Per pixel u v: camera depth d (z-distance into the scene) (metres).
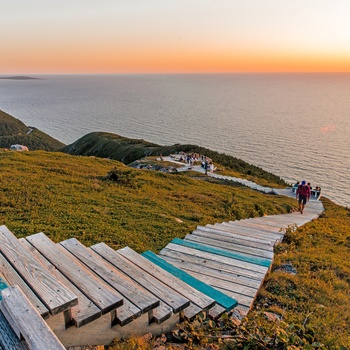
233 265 6.48
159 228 10.17
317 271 7.38
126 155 67.88
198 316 4.12
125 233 9.30
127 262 4.97
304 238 11.10
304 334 3.94
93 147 82.19
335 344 4.14
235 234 9.02
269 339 3.70
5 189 12.93
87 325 3.42
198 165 42.72
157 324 3.94
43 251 4.52
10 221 9.56
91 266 4.51
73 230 9.15
